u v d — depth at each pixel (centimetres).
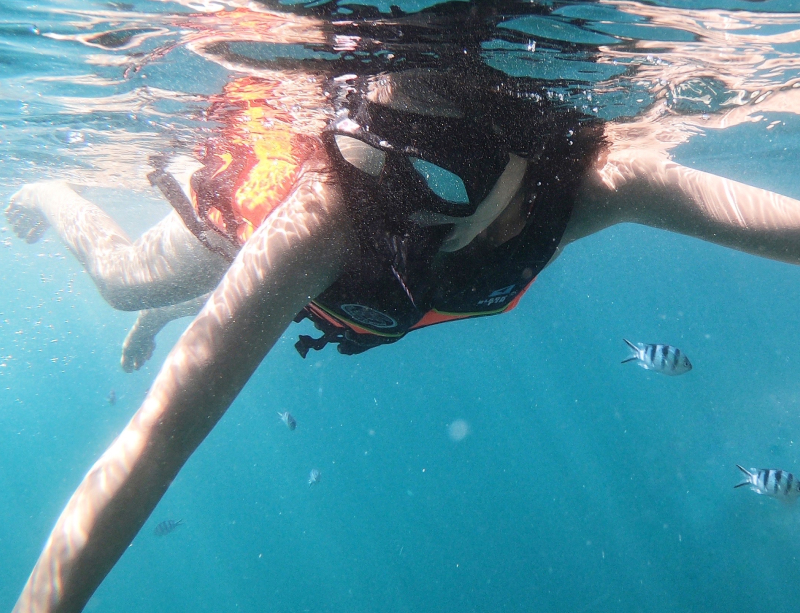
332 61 467
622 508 3297
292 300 202
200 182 354
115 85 656
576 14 421
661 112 782
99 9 465
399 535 4978
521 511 4531
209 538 7312
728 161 1546
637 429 4953
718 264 5812
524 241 245
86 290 4131
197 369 183
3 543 7544
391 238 216
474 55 446
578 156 237
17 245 2495
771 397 3906
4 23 496
